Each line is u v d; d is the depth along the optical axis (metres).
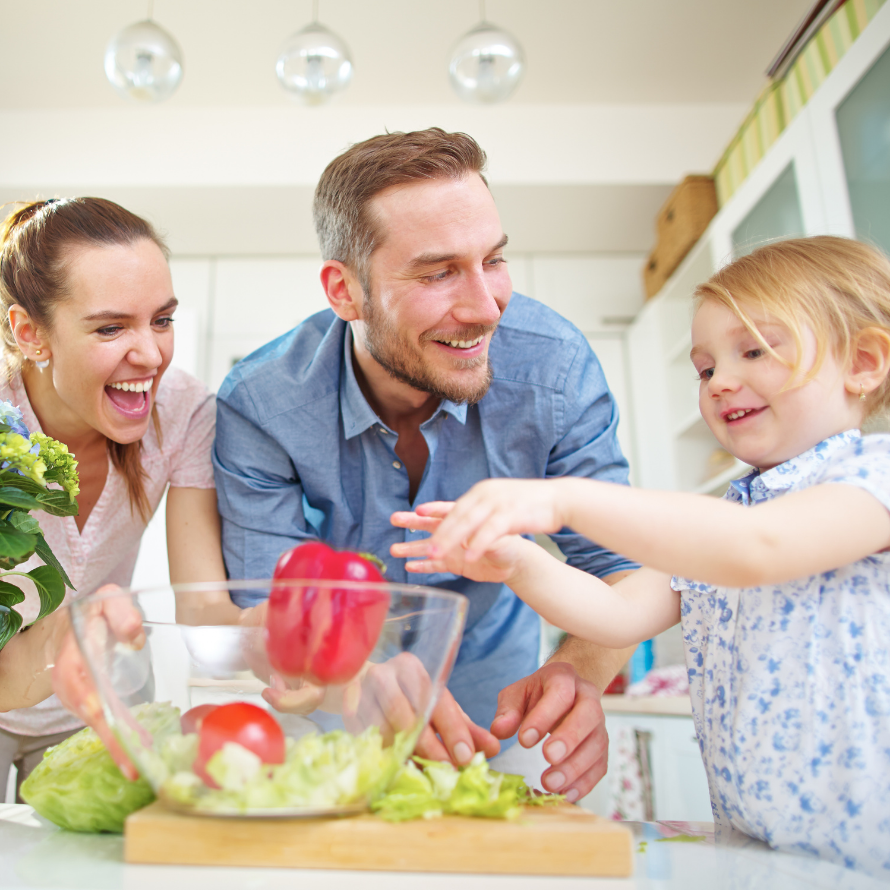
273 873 0.49
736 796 0.69
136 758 0.52
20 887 0.47
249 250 3.29
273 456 1.18
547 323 1.17
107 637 0.53
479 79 2.12
